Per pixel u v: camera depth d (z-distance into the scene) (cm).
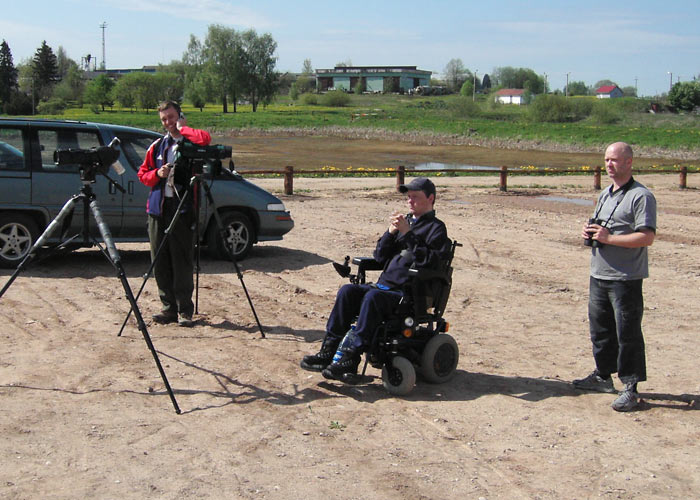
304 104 14012
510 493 402
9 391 524
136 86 12112
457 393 557
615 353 556
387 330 545
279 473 414
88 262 1007
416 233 555
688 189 2422
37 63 14850
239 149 5084
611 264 529
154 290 859
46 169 941
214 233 1030
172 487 393
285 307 807
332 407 519
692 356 670
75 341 651
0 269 939
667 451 462
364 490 398
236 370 589
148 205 713
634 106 11150
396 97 16088
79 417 483
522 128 7175
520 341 711
